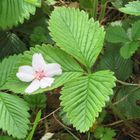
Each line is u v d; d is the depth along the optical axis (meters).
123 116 0.17
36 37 0.18
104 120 0.17
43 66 0.14
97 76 0.13
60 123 0.17
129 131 0.17
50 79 0.14
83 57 0.14
